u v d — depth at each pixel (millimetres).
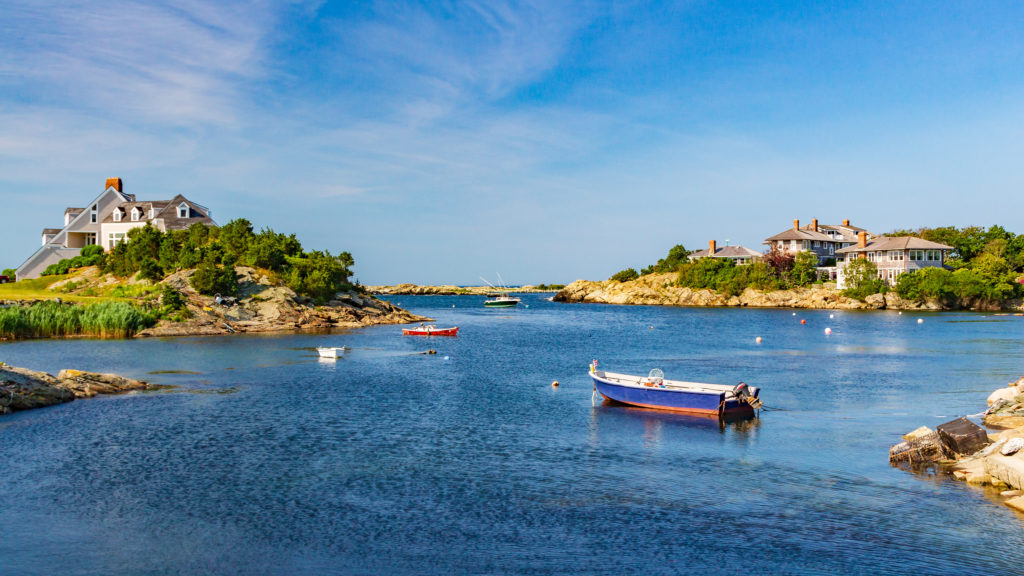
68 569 19578
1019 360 66250
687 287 199375
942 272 158375
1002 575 19484
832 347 80125
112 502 24812
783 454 32062
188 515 23656
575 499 25688
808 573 19672
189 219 123875
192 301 91562
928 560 20422
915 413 41125
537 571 19750
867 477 28406
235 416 39094
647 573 19672
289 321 97000
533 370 60406
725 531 22641
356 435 35062
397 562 20234
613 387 43938
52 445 32219
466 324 123312
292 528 22641
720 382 53875
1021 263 179125
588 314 157875
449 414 40656
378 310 119375
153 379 51656
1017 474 25531
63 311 79438
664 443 34156
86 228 124188
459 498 25672
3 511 23859
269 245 106062
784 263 184750
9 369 41812
